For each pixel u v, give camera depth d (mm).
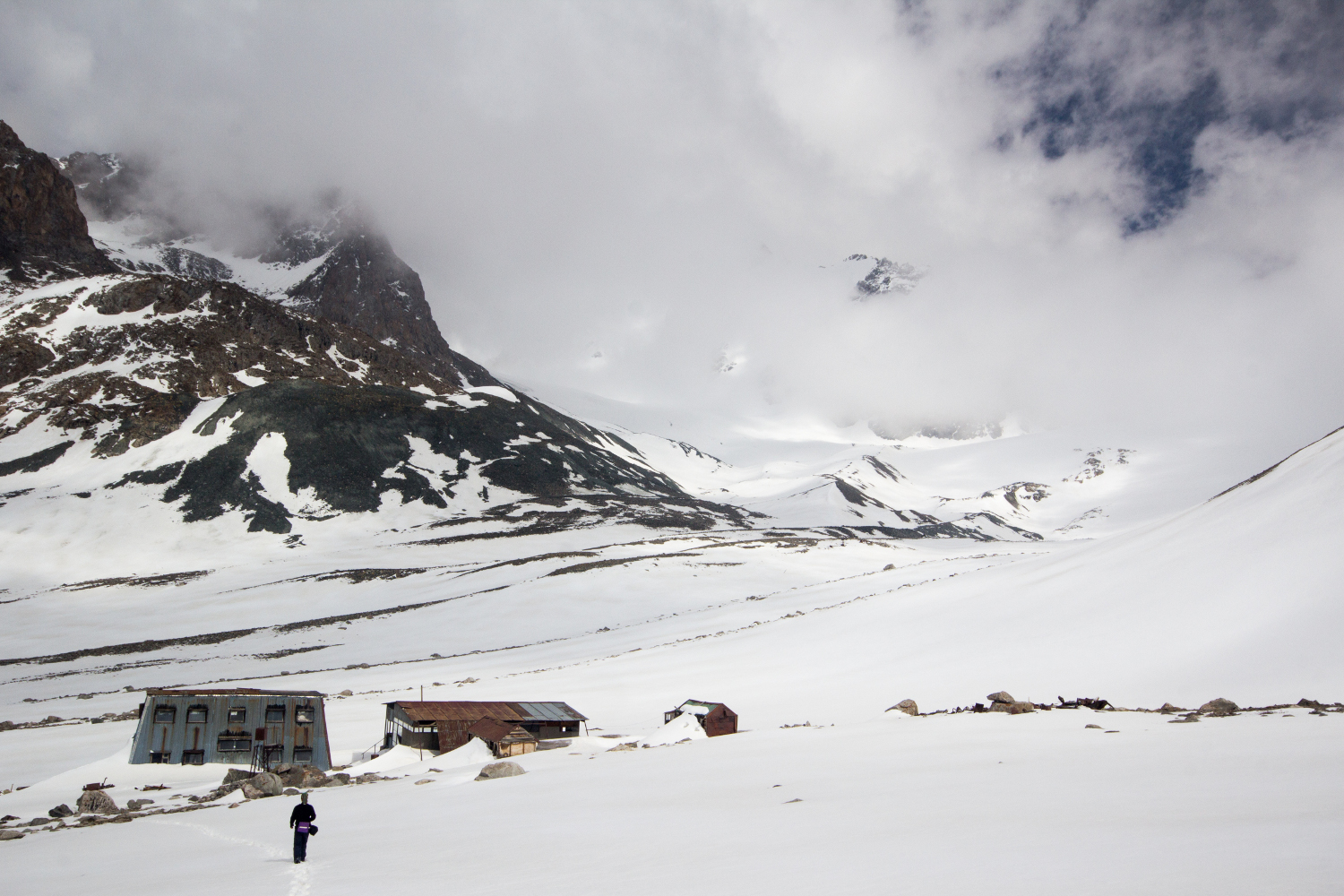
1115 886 11406
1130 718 35344
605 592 125000
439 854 19797
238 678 89625
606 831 20938
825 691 58219
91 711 73125
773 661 70875
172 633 117125
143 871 21141
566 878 15836
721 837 18766
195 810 34656
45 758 52688
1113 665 49312
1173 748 26344
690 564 139750
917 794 22281
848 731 39406
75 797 41719
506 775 35531
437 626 113500
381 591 135375
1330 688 37719
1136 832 15234
